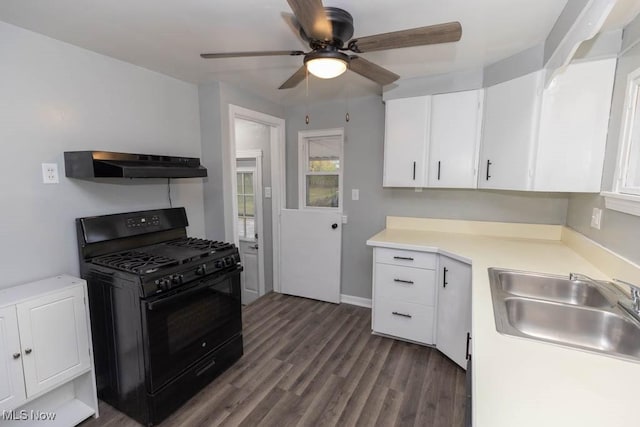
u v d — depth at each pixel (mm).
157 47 1961
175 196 2613
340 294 3469
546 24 1650
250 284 4016
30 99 1747
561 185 1908
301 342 2625
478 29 1709
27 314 1527
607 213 1692
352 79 2613
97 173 1829
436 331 2441
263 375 2186
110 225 2064
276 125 3469
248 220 3973
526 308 1326
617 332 1195
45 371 1602
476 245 2357
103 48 1971
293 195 3680
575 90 1821
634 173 1531
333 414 1829
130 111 2262
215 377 2129
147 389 1695
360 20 1600
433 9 1503
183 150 2674
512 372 841
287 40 1865
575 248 2135
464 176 2480
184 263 1877
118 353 1793
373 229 3242
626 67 1596
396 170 2736
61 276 1862
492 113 2258
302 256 3566
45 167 1821
